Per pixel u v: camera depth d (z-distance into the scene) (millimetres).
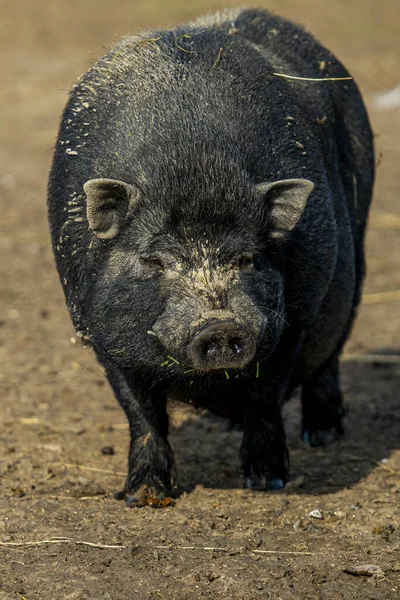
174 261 19625
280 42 25875
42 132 67500
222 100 21281
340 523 21812
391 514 22172
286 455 24391
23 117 70812
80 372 34312
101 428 29062
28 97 75812
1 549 19984
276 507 22766
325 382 28125
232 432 29047
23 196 55688
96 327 21109
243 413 24016
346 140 27141
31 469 25516
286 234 20641
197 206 19547
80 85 22781
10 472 25281
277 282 20688
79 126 21875
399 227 50219
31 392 32156
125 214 20047
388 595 18500
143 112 20969
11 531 20891
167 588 18500
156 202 19734
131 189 19766
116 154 20766
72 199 21391
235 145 20562
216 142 20328
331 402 28328
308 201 22266
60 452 26953
